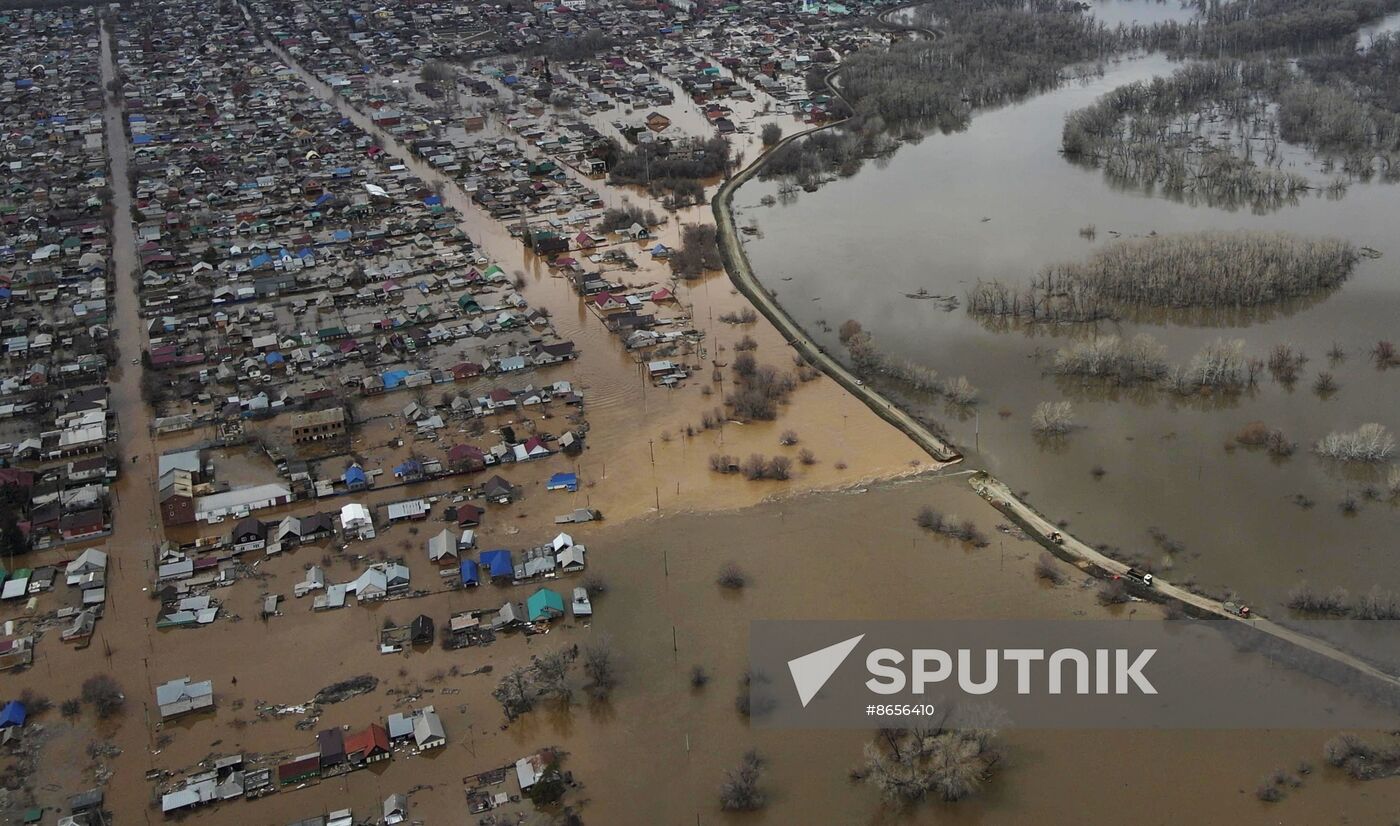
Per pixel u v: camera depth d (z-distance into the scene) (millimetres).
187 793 95750
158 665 112438
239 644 114938
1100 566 121688
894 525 131125
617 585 122125
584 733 102125
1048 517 131875
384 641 114375
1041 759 97000
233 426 157250
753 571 123750
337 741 100562
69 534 133125
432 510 137125
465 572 122688
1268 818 89875
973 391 159875
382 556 127938
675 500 138125
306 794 96625
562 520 134375
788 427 154750
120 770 99812
